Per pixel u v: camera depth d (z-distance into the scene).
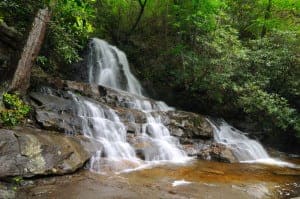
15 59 9.18
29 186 6.70
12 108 8.58
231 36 14.46
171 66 16.11
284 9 18.36
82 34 11.86
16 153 6.97
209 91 14.63
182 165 9.62
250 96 13.55
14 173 6.72
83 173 7.79
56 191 6.61
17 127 8.04
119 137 9.89
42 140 7.60
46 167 7.20
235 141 13.03
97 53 15.52
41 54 11.52
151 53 17.06
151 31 18.06
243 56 14.08
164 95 15.70
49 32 10.48
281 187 8.52
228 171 9.59
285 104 13.77
